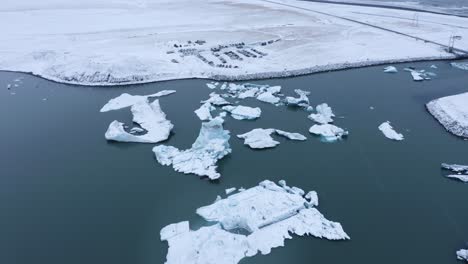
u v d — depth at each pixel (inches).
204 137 1908.2
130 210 1541.6
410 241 1375.5
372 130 2164.1
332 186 1676.9
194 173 1763.0
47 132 2155.5
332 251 1327.5
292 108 2440.9
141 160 1884.8
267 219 1444.4
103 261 1300.4
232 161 1867.6
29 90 2765.7
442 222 1469.0
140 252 1333.7
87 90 2768.2
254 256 1301.7
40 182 1717.5
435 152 1939.0
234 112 2327.8
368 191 1643.7
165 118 2268.7
